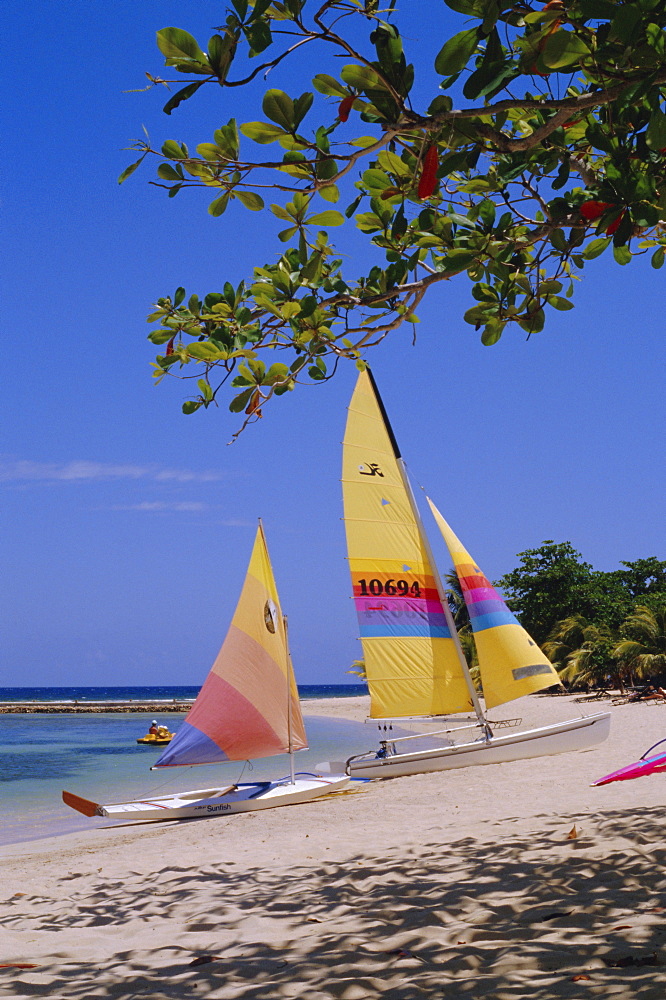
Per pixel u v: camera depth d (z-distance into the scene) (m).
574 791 12.16
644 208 3.60
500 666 18.75
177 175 4.30
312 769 27.56
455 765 18.34
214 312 5.01
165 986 4.02
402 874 7.04
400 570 18.66
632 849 6.74
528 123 5.34
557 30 3.31
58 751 41.22
